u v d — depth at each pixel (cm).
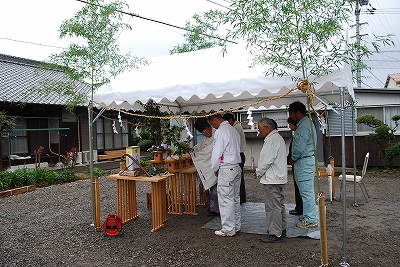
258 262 344
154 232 451
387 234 423
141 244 410
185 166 561
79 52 505
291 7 289
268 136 386
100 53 515
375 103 994
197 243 404
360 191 706
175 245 401
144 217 527
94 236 446
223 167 411
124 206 494
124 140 1530
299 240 402
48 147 1184
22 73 1316
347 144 1020
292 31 293
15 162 1066
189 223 488
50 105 1138
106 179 967
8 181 780
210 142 506
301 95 599
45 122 1170
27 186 802
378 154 988
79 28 504
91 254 385
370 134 934
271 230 393
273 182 381
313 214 437
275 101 656
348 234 423
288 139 1034
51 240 438
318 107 690
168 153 537
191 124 952
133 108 638
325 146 976
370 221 483
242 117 1115
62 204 653
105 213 572
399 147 888
